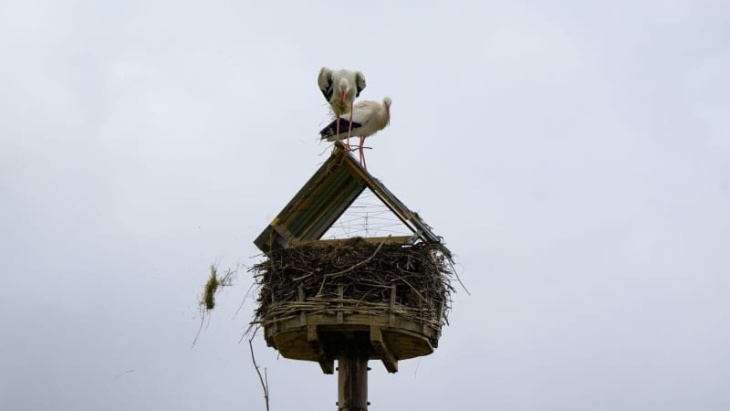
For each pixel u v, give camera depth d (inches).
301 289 434.3
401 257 446.0
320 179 476.4
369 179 472.4
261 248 485.1
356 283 433.7
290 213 482.6
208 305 526.9
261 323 451.5
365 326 426.6
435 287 459.2
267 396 443.5
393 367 451.2
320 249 453.7
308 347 459.8
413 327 433.4
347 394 443.8
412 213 464.4
